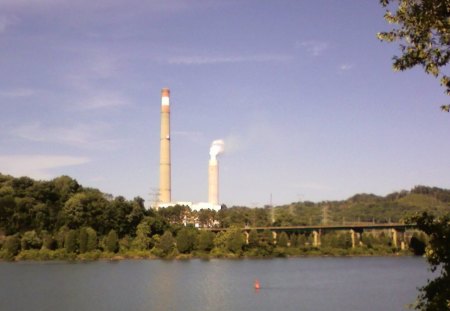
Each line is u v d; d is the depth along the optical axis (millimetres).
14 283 164500
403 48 34969
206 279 176250
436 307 35531
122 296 139000
